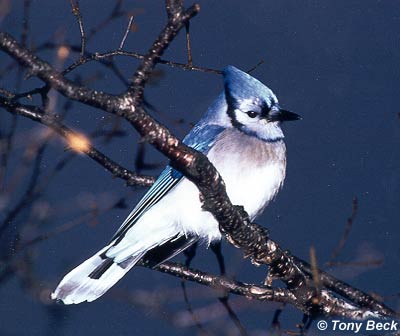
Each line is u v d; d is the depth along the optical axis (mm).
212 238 9914
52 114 8461
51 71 6395
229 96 10586
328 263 8352
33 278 9734
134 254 9617
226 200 7617
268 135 10445
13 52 6320
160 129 6867
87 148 9469
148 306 9336
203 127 10617
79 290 9266
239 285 8648
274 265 8305
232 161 10273
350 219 8461
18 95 8125
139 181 9836
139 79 6578
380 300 8789
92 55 8102
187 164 7109
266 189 10406
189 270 8875
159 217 9711
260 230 8961
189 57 7652
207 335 8562
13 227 9727
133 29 8766
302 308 8469
